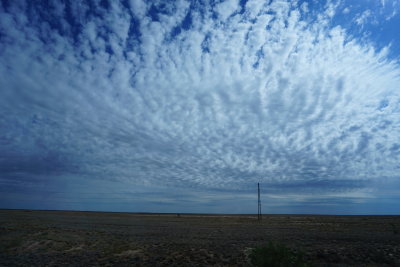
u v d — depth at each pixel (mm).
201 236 38031
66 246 30641
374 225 57000
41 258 25484
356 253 22859
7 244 32188
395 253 22953
